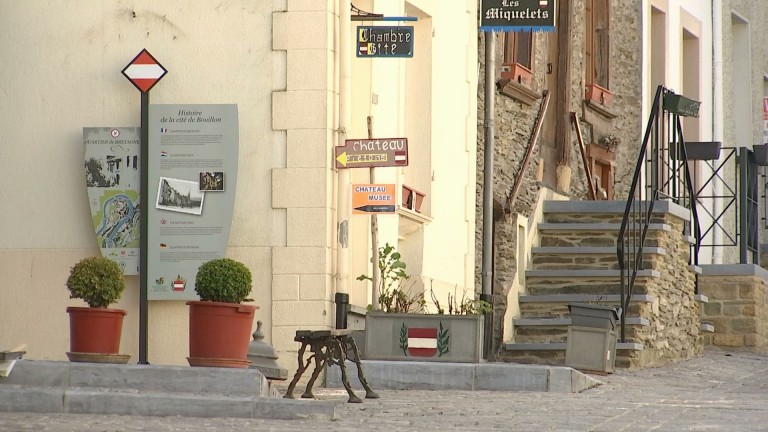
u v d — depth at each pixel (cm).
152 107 3177
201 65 3209
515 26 3572
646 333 3831
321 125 3184
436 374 3027
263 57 3206
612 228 4281
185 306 3155
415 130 3816
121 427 2144
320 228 3170
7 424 2142
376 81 3562
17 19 3247
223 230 3145
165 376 2477
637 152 5306
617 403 2658
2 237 3219
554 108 4709
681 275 4188
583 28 4891
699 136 5975
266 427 2197
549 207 4441
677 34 5781
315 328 3159
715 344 4469
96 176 3169
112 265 2681
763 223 5681
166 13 3222
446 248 3897
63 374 2477
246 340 2631
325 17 3194
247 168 3200
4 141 3234
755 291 4444
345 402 2664
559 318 3984
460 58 4006
